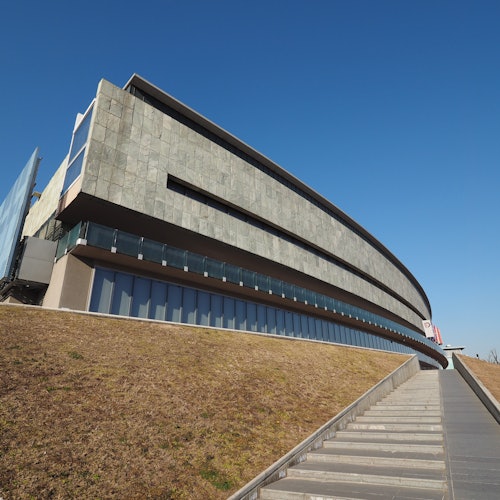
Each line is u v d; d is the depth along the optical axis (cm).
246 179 3173
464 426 1140
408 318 6353
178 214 2506
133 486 670
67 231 2364
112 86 2367
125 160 2295
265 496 755
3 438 691
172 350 1412
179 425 920
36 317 1362
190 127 2855
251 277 2791
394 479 754
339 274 4203
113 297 2128
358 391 1616
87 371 1048
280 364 1666
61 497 597
